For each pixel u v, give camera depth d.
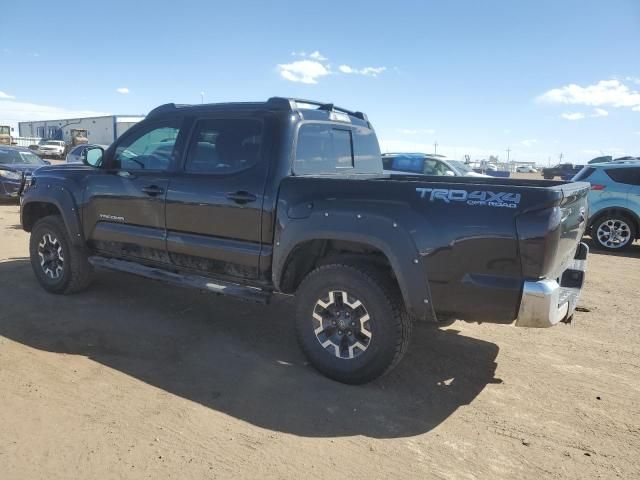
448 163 13.42
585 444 3.11
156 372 3.86
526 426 3.30
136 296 5.72
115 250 5.18
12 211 13.05
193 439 3.00
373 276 3.56
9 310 5.12
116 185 4.99
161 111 4.88
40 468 2.68
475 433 3.20
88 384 3.62
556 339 4.89
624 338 4.96
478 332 5.02
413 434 3.16
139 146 4.96
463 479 2.74
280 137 4.07
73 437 2.96
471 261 3.26
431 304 3.41
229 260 4.27
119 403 3.37
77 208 5.31
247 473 2.72
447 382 3.90
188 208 4.46
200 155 4.48
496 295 3.21
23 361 3.94
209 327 4.87
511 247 3.15
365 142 5.34
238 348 4.39
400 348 3.60
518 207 3.13
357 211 3.59
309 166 4.33
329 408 3.43
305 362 4.14
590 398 3.71
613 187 10.09
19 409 3.24
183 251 4.55
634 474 2.82
